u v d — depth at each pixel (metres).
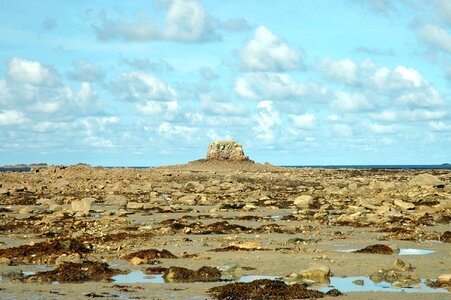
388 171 103.44
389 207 38.72
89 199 39.31
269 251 23.06
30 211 38.72
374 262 20.67
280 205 43.22
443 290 16.53
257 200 46.59
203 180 72.81
